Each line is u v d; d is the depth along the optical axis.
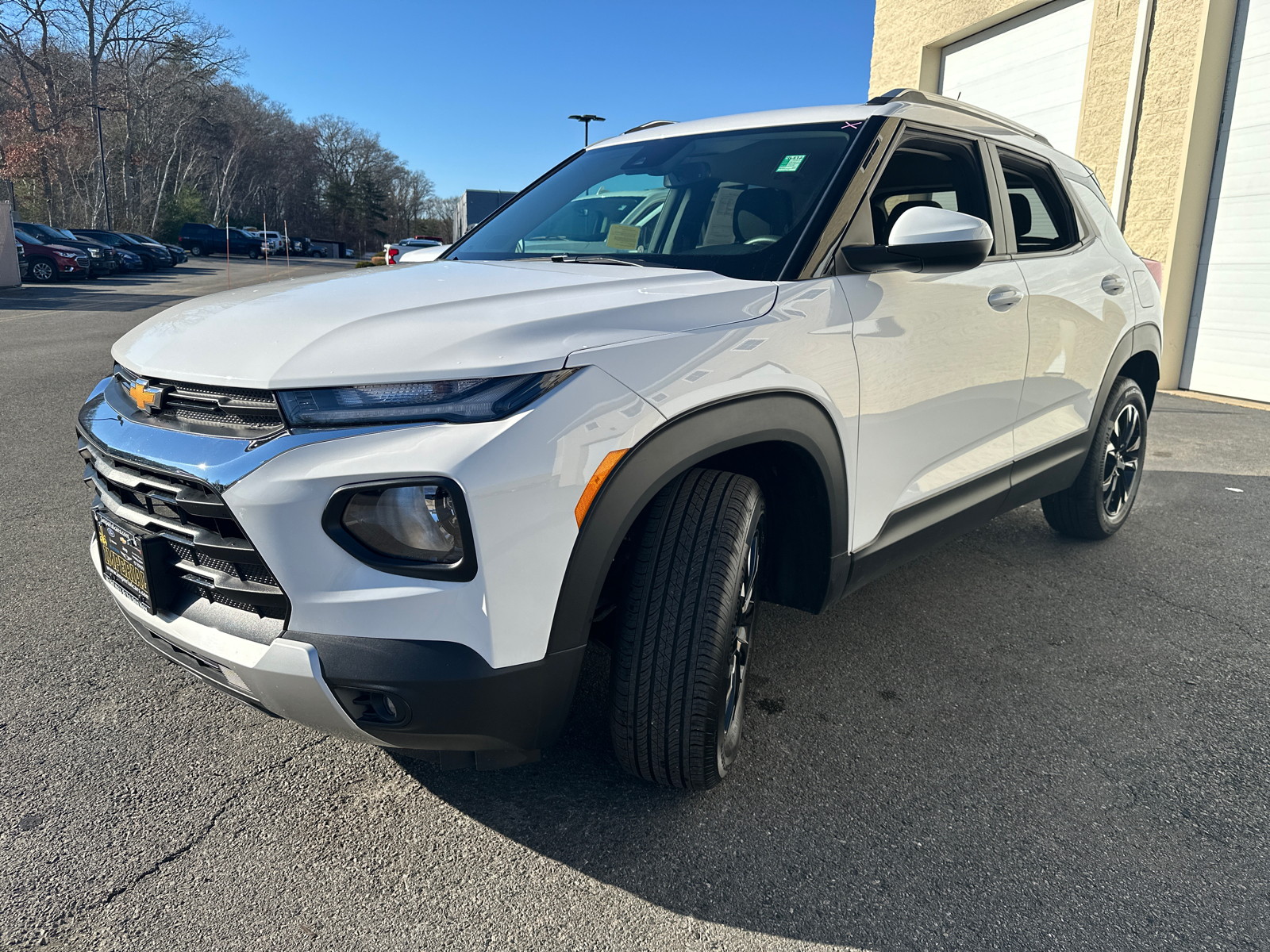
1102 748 2.20
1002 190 2.78
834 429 2.02
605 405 1.55
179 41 50.47
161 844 1.78
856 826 1.87
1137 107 8.59
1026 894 1.68
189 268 34.03
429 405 1.47
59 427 5.57
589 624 1.60
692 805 1.94
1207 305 8.36
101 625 2.76
